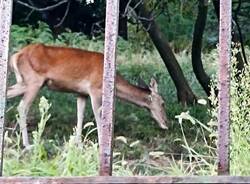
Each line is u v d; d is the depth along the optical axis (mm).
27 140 10570
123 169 6504
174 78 15773
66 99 15148
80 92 12797
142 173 7152
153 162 7957
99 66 12797
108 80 3432
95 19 20109
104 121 3410
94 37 20469
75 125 13414
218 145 3385
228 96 3385
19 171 5883
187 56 21422
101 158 3389
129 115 14234
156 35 15562
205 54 19703
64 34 20109
